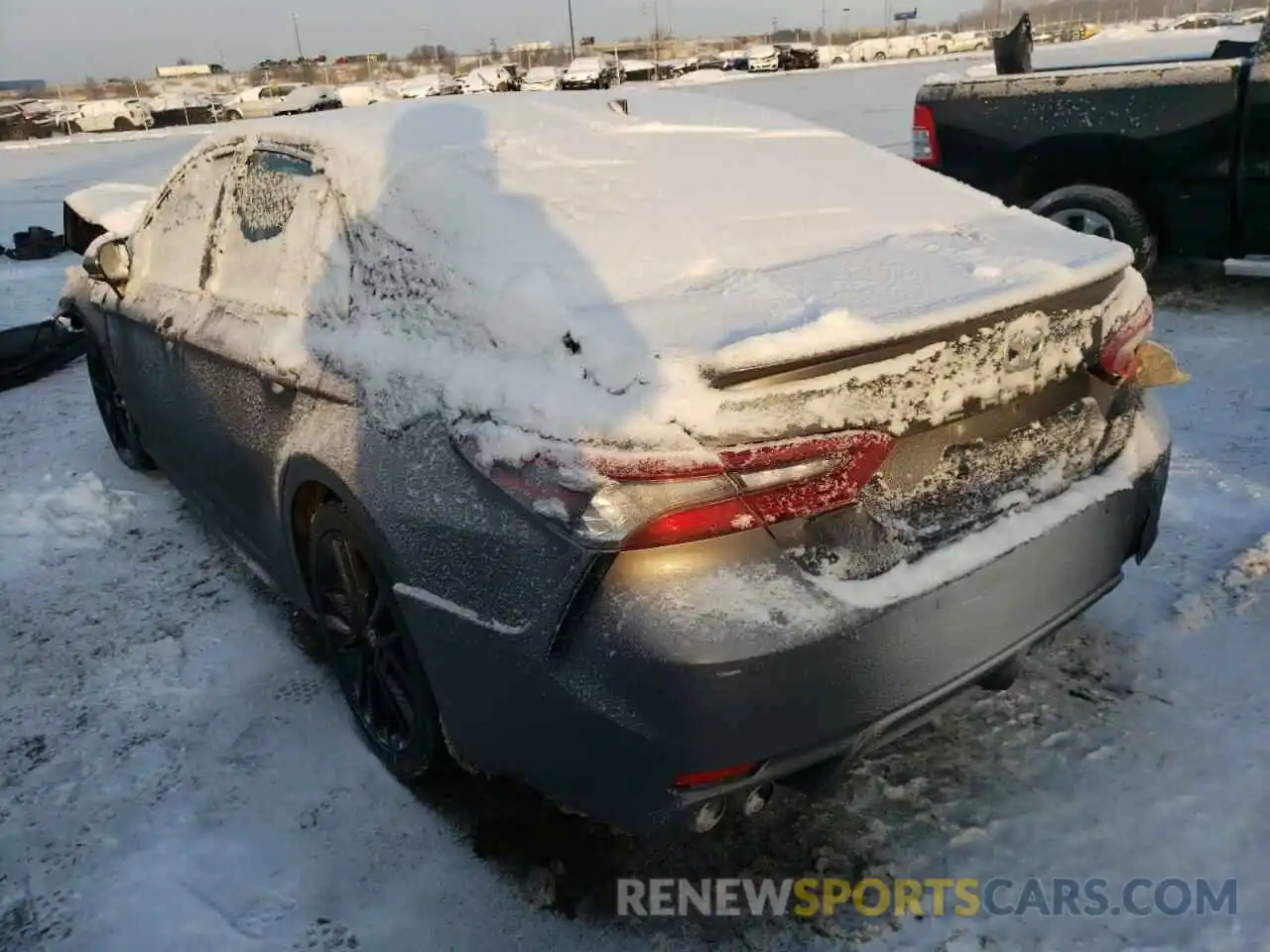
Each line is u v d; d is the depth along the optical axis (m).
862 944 2.22
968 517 2.20
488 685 2.17
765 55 50.75
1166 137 5.96
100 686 3.29
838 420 1.96
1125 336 2.54
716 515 1.88
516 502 2.01
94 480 4.89
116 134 39.69
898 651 2.03
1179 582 3.38
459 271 2.33
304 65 89.00
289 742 2.97
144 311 3.79
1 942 2.36
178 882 2.50
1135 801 2.53
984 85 6.47
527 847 2.53
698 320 2.07
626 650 1.89
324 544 2.78
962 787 2.62
